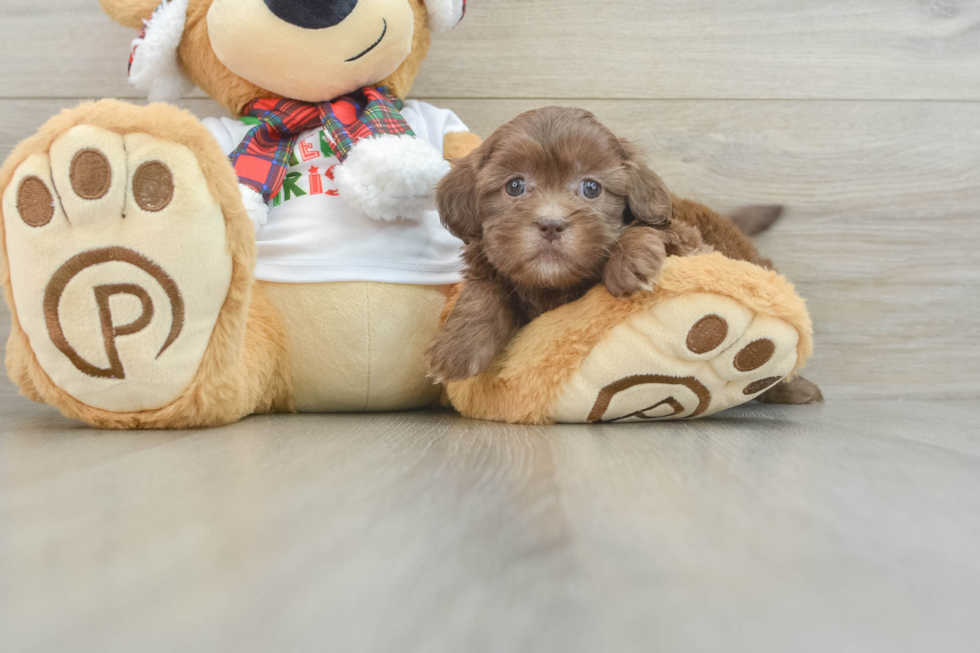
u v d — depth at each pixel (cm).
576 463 85
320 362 138
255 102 151
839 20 188
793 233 191
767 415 147
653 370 121
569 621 40
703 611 42
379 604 42
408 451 92
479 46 186
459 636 38
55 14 180
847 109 190
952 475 79
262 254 136
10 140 181
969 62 190
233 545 52
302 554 50
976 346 193
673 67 188
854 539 56
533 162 121
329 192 141
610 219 125
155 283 109
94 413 115
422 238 144
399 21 142
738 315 117
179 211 108
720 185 190
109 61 181
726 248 150
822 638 38
